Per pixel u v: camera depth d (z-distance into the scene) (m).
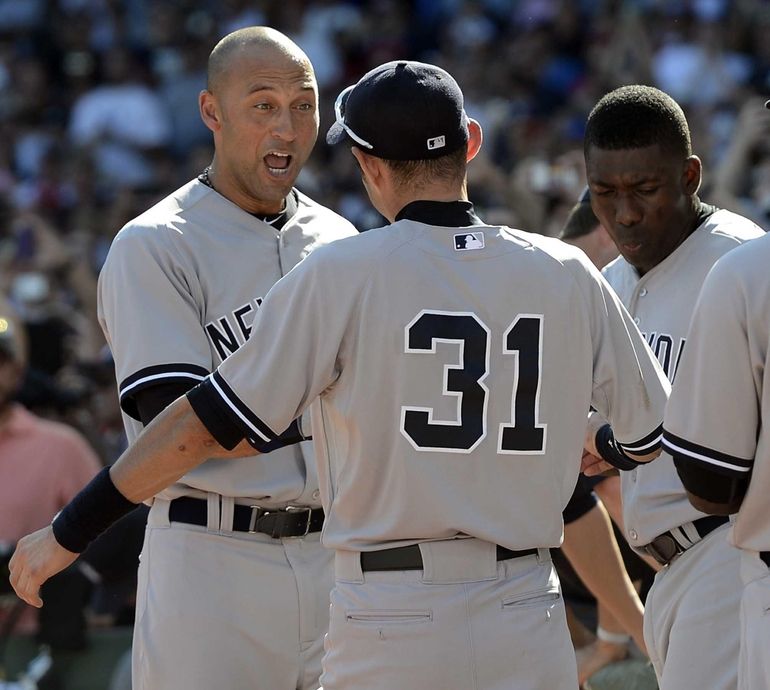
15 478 21.42
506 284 10.91
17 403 23.62
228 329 13.46
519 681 10.79
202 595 13.08
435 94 10.95
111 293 13.39
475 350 10.76
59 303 34.50
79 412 24.50
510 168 39.53
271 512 13.29
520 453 10.86
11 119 52.66
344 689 10.95
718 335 10.74
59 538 11.37
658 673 13.72
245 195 13.92
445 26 53.06
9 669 20.62
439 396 10.72
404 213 11.05
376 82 11.04
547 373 10.91
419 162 11.00
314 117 14.02
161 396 12.88
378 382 10.72
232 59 13.70
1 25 57.25
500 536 10.77
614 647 17.31
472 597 10.73
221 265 13.57
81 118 49.84
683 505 13.05
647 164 13.02
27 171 49.81
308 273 10.80
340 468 11.04
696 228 13.52
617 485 15.77
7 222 42.47
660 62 44.97
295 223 14.15
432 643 10.65
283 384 10.70
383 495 10.84
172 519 13.28
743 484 11.05
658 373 11.50
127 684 20.08
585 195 16.00
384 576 10.82
